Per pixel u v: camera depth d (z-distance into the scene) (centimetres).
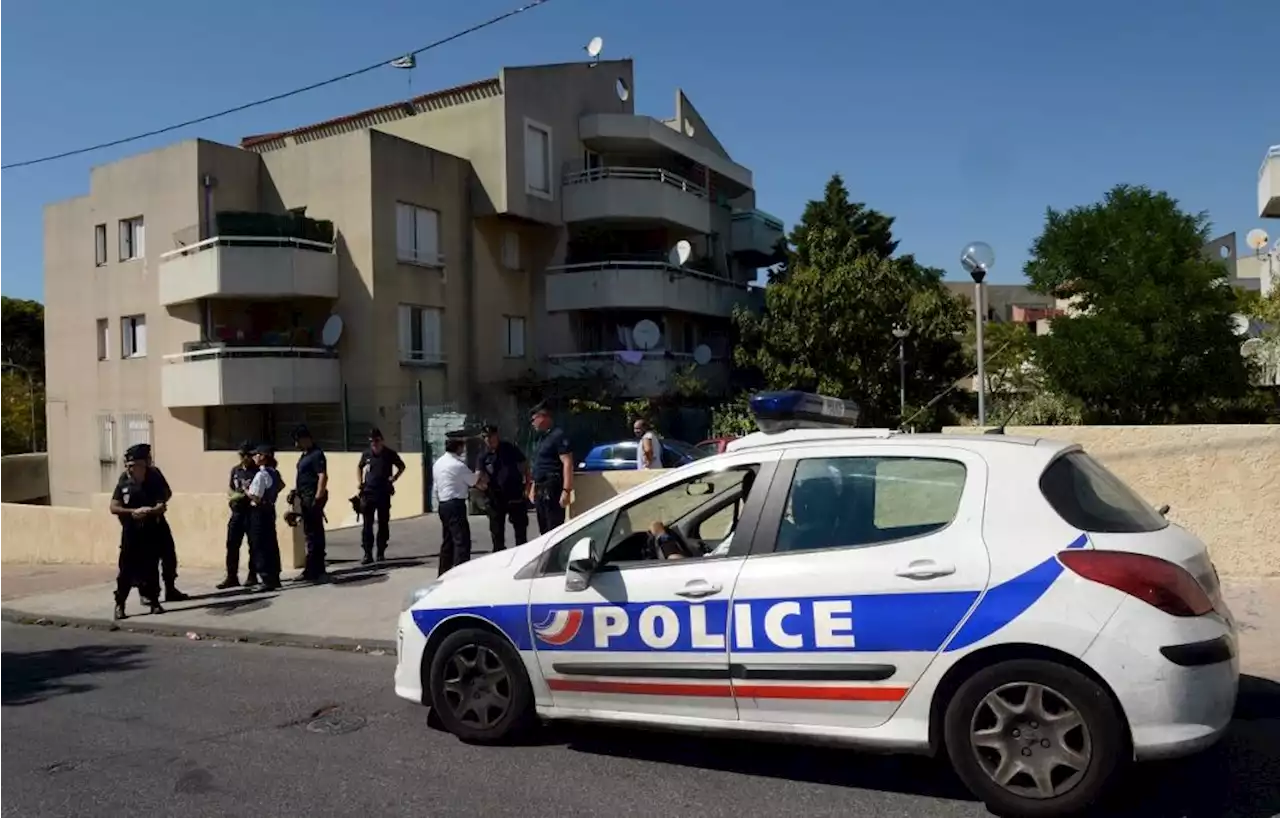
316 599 1088
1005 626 436
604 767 539
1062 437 906
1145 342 1623
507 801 495
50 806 512
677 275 2877
